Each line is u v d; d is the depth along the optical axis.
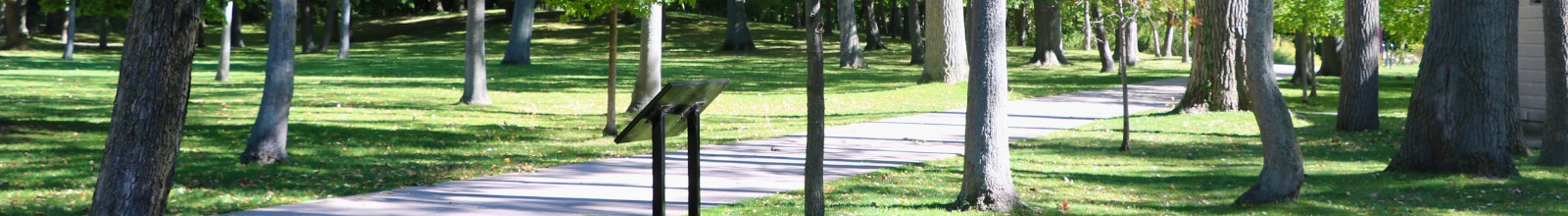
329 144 15.56
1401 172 13.07
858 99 26.05
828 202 10.60
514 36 41.94
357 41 64.38
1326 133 18.47
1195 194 11.59
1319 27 24.81
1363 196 11.32
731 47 54.09
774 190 11.43
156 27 6.71
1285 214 10.15
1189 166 14.10
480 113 21.33
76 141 15.55
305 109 21.41
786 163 13.91
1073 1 17.48
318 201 10.51
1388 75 38.25
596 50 53.47
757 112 22.34
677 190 11.34
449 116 20.53
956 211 9.94
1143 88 30.30
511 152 15.07
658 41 21.45
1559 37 13.77
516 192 11.16
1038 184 12.24
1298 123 19.94
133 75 6.75
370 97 25.00
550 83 30.83
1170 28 54.09
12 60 40.50
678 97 6.50
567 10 17.09
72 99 23.14
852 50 41.47
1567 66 13.77
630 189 11.39
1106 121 20.45
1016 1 47.72
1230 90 21.02
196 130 17.17
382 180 12.12
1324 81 33.88
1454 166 12.78
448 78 33.31
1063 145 16.48
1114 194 11.55
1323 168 13.98
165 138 6.87
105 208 6.78
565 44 56.97
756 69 40.38
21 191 10.77
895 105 24.44
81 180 11.77
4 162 13.06
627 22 66.75
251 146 13.30
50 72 33.72
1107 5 15.90
